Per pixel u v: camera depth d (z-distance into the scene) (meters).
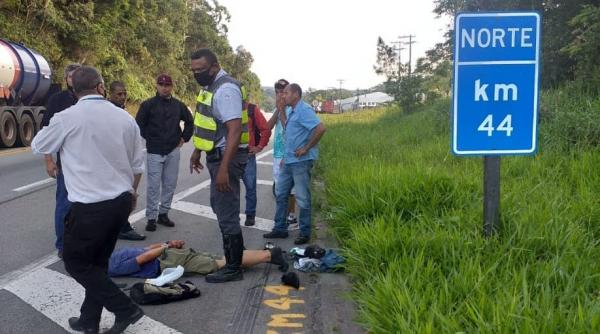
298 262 5.18
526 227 4.64
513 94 4.30
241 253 4.89
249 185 6.89
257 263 5.06
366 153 11.73
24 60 15.45
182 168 12.41
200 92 4.61
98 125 3.51
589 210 5.15
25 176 10.68
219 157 4.58
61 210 5.43
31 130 16.11
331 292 4.54
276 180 7.15
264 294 4.56
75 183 3.47
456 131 4.33
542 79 14.16
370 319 3.49
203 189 9.57
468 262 4.01
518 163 7.64
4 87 14.73
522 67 4.28
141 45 40.72
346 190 6.81
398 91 26.94
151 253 4.95
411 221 5.21
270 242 6.18
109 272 4.89
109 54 33.75
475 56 4.27
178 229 6.78
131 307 3.63
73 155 3.48
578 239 4.43
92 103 3.57
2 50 14.60
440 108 16.95
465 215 5.21
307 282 4.82
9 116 14.95
